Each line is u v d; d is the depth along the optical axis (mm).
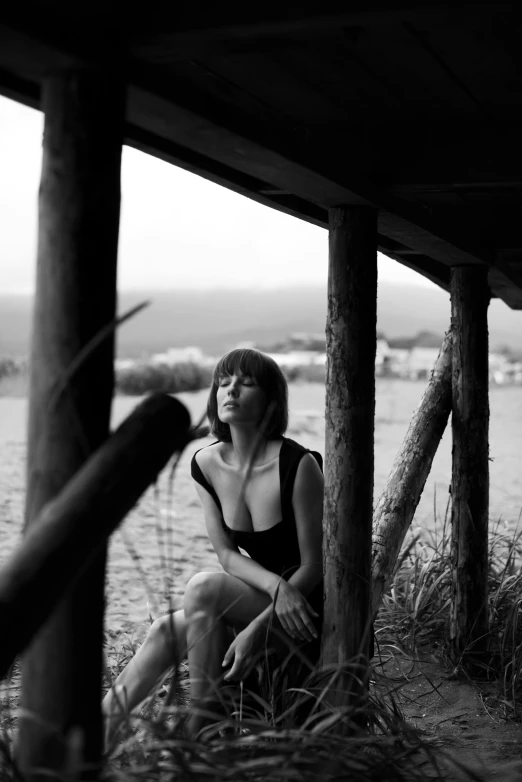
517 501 10078
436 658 4371
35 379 1979
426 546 5992
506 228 4289
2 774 1905
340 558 3145
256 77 2531
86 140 1973
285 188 2967
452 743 3281
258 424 3250
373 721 3100
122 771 2090
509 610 4465
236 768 2186
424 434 4309
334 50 2348
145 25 2010
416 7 1916
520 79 2600
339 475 3168
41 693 1955
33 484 1957
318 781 2303
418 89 2691
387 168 3182
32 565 1719
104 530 1833
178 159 2902
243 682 3135
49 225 1978
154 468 1954
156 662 3051
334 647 3117
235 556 3188
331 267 3225
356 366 3176
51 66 1960
